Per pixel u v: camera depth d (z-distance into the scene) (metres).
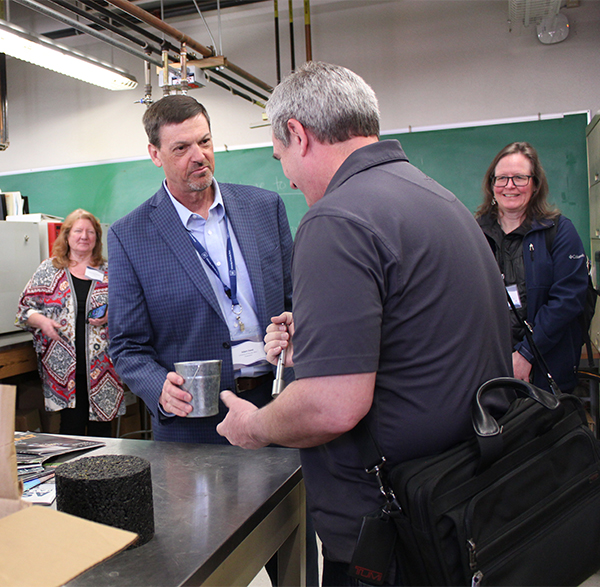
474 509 0.69
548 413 0.81
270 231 1.57
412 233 0.75
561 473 0.80
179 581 0.63
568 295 1.88
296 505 1.03
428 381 0.75
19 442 1.13
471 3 3.94
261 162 4.44
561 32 3.70
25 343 3.02
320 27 4.27
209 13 4.50
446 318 0.75
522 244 1.99
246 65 4.48
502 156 1.99
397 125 4.12
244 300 1.46
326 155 0.85
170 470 0.99
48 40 2.68
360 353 0.69
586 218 3.66
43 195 5.06
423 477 0.70
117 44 2.97
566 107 3.77
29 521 0.62
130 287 1.40
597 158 3.27
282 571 1.05
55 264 2.98
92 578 0.64
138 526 0.71
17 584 0.52
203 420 1.36
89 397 2.96
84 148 4.99
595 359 3.03
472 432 0.78
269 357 1.09
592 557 0.80
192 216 1.45
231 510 0.82
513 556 0.71
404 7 4.09
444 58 4.01
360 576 0.73
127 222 1.45
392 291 0.73
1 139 3.79
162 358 1.42
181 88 2.99
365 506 0.78
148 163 4.75
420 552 0.69
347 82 0.84
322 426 0.70
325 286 0.71
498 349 0.84
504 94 3.89
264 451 1.10
